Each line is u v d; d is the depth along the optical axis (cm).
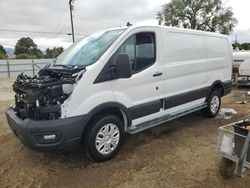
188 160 413
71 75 372
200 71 591
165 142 490
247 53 1209
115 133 419
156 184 346
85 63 407
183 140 501
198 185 341
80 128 368
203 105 614
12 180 368
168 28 503
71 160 421
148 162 406
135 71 443
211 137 518
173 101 521
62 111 356
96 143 394
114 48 410
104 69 393
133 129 445
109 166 396
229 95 1010
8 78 2709
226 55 688
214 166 391
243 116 677
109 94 400
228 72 703
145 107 461
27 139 360
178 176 364
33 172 388
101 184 350
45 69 452
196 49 576
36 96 353
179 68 525
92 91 380
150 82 466
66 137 357
